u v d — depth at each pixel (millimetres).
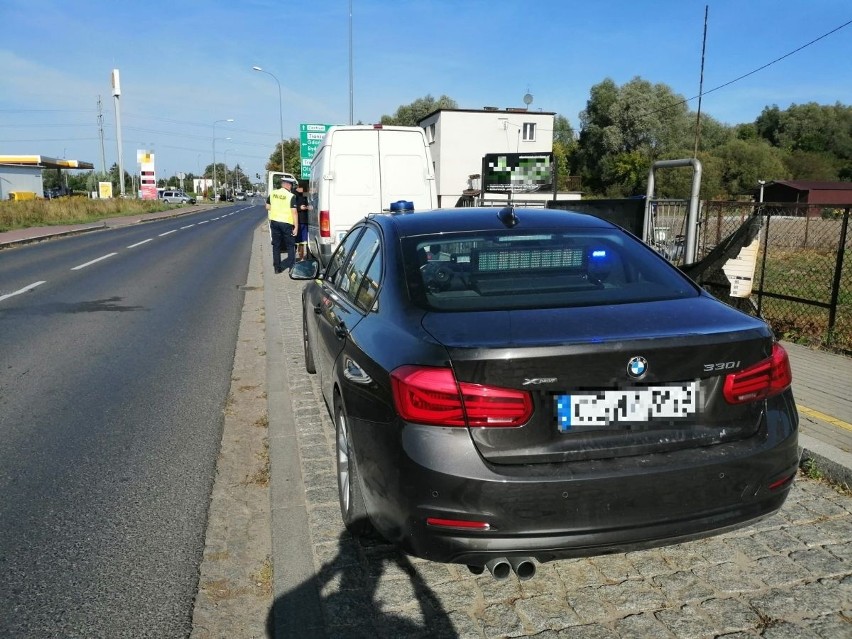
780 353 2885
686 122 70125
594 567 3178
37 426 5273
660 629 2719
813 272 12398
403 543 2715
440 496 2525
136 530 3656
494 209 4199
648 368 2578
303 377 6449
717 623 2750
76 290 12695
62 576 3223
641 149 70312
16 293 12273
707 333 2660
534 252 3586
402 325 2980
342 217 11773
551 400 2568
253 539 3561
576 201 11047
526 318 2857
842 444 4301
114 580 3191
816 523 3520
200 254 20406
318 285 5543
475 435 2537
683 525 2609
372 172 11773
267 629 2838
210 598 3049
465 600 2932
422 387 2574
